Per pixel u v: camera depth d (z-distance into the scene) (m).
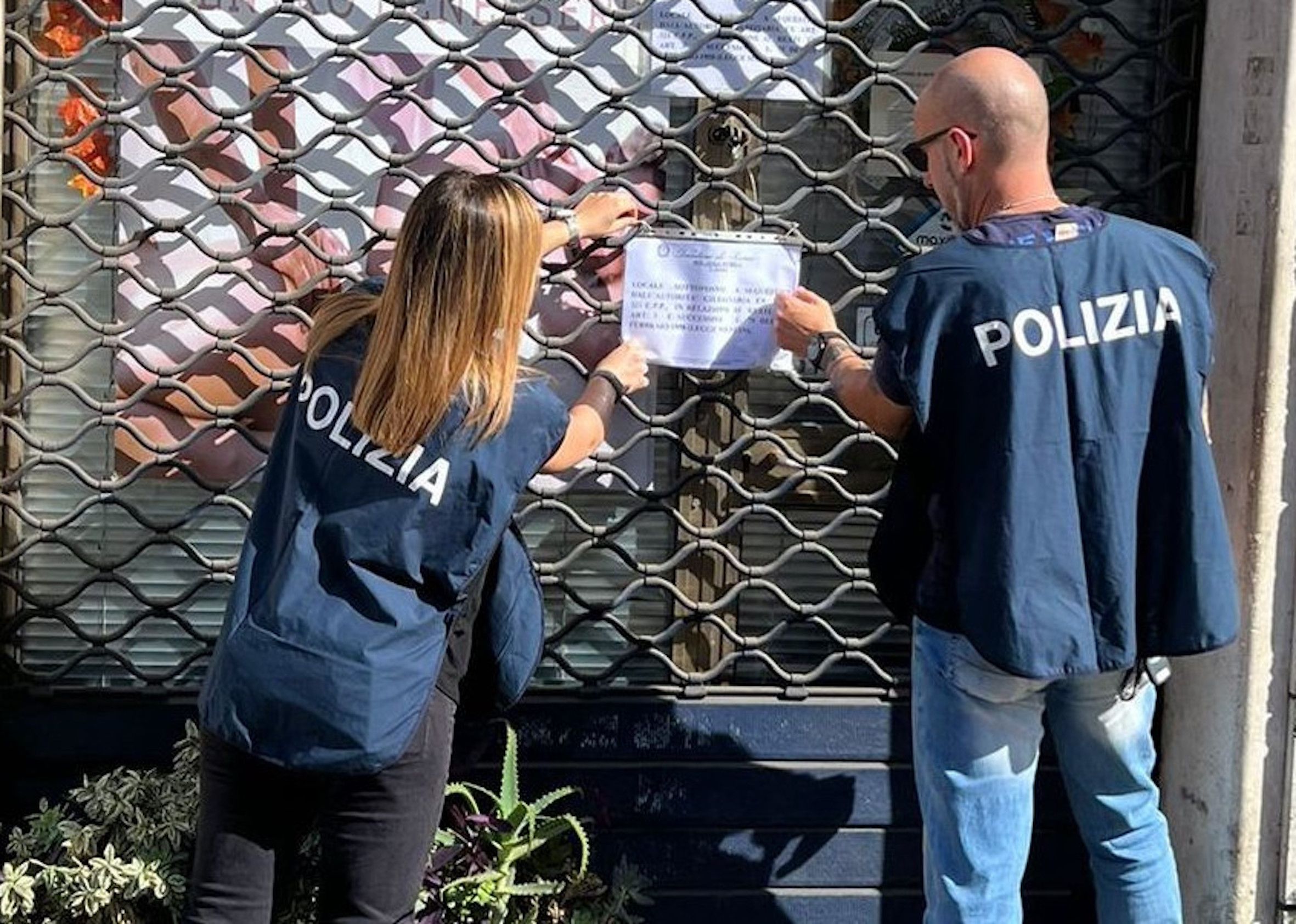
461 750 3.58
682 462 3.81
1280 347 3.53
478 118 3.65
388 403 2.74
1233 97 3.59
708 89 3.70
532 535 3.85
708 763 3.86
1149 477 2.97
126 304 3.69
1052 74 3.84
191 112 3.64
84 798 3.46
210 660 3.30
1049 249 2.91
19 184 3.65
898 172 3.80
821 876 3.90
